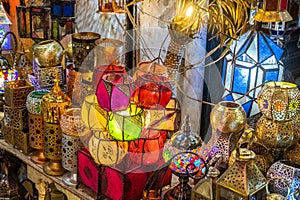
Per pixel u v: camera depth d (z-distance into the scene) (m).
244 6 1.37
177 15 1.32
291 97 1.23
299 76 1.54
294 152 1.29
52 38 1.81
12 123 1.59
